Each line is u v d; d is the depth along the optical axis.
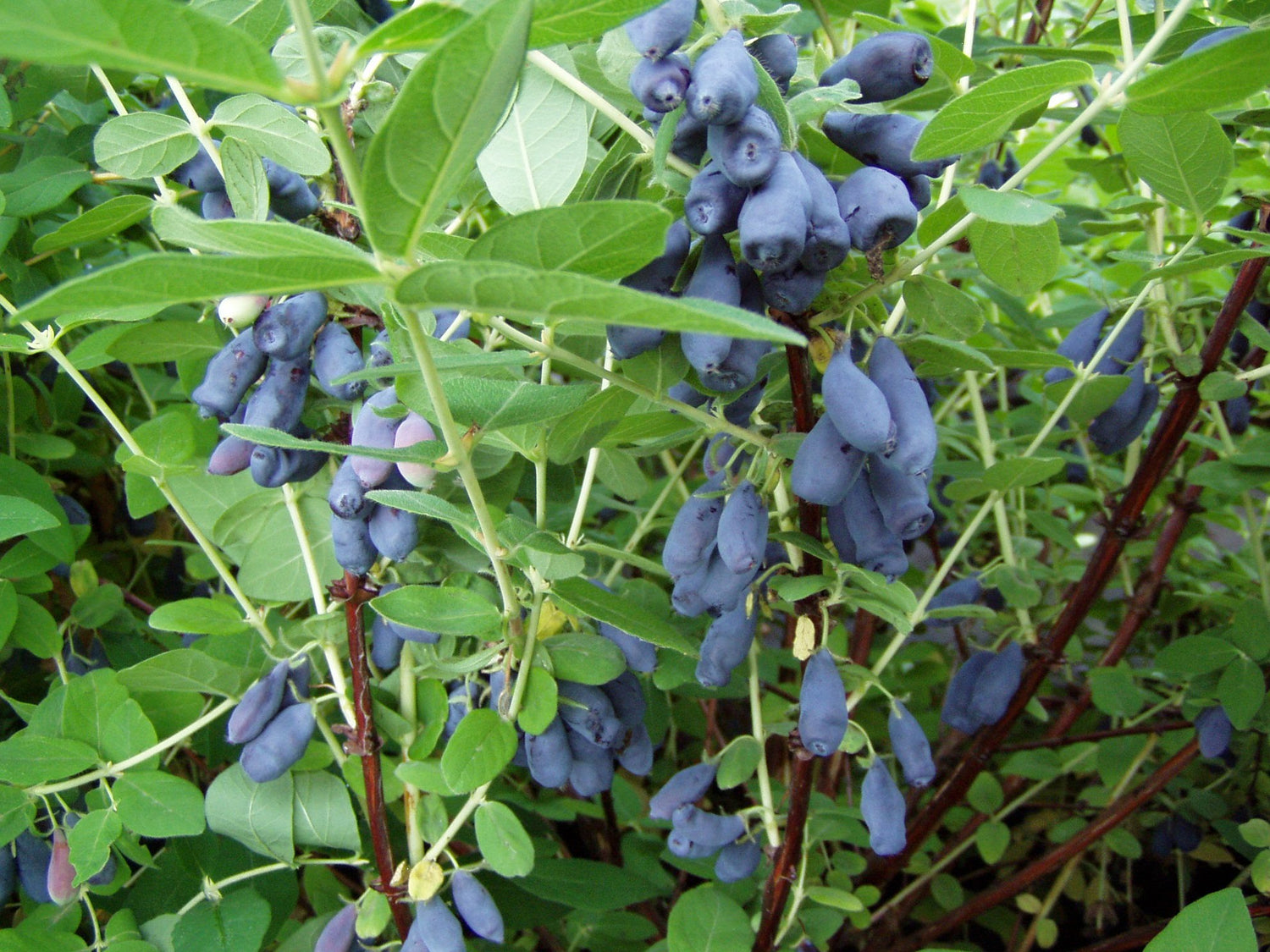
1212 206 0.26
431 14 0.14
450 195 0.14
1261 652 0.30
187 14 0.12
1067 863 0.35
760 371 0.24
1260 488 0.37
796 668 0.38
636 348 0.20
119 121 0.24
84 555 0.36
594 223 0.15
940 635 0.46
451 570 0.27
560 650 0.24
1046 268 0.23
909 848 0.33
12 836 0.25
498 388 0.19
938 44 0.25
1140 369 0.30
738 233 0.21
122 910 0.27
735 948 0.26
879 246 0.20
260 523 0.27
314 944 0.28
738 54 0.18
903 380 0.21
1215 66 0.18
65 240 0.28
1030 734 0.42
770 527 0.26
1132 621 0.37
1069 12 0.42
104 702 0.27
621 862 0.35
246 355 0.23
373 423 0.22
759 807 0.28
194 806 0.26
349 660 0.29
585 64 0.26
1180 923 0.23
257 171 0.22
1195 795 0.35
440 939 0.24
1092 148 0.42
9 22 0.11
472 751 0.23
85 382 0.26
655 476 0.49
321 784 0.27
